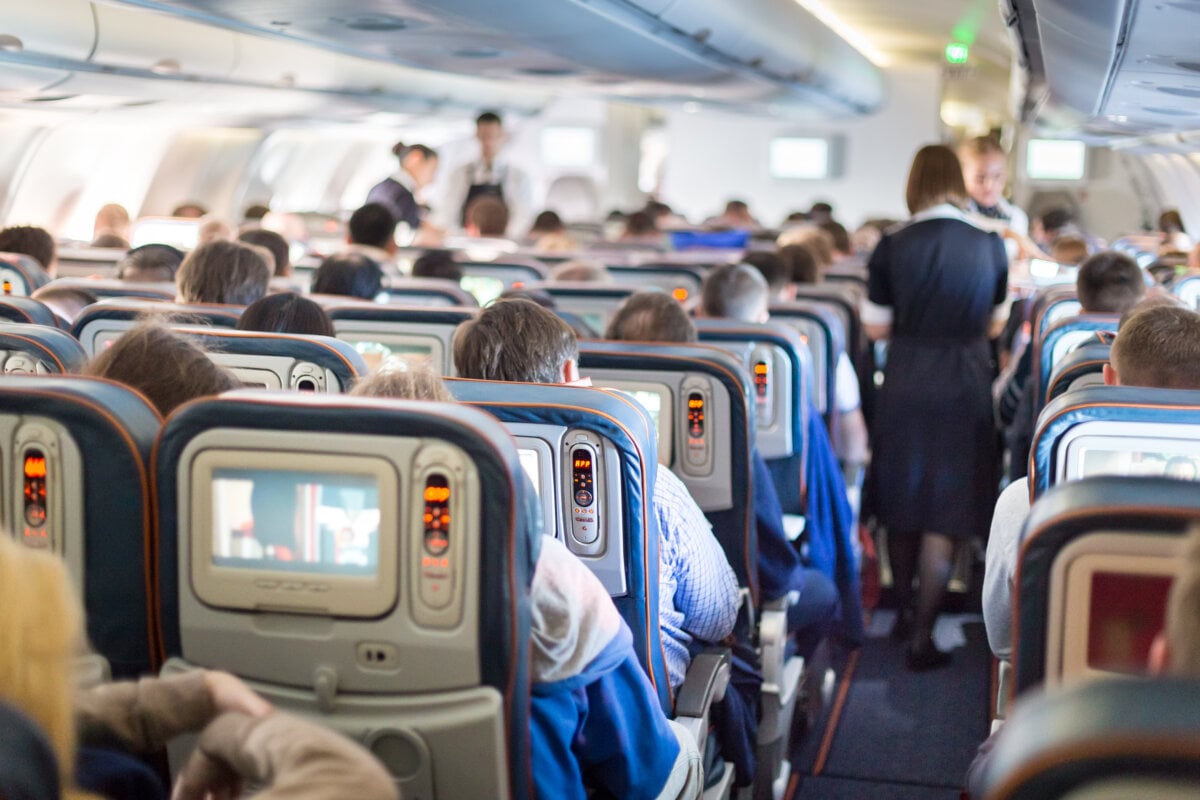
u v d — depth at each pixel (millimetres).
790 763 3553
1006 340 6164
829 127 19609
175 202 13648
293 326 2885
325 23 6988
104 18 7887
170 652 1646
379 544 1516
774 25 11164
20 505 1673
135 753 1256
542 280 6113
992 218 6480
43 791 928
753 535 3016
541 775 1789
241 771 1095
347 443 1490
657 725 1980
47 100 8852
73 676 1021
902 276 4477
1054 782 770
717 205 20047
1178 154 12922
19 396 1650
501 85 16234
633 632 2266
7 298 3402
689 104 16281
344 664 1566
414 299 4641
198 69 9391
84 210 12328
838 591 3924
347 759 1029
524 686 1582
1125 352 2377
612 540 2197
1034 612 1312
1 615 974
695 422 2906
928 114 19422
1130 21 4430
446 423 1468
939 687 4164
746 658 2990
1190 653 892
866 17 14992
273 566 1556
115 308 3197
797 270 5898
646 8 7781
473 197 9852
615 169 21625
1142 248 9430
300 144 17328
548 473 2184
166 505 1586
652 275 6367
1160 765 746
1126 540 1265
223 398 1544
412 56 9141
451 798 1588
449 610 1515
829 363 4434
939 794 3379
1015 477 4168
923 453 4480
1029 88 9789
